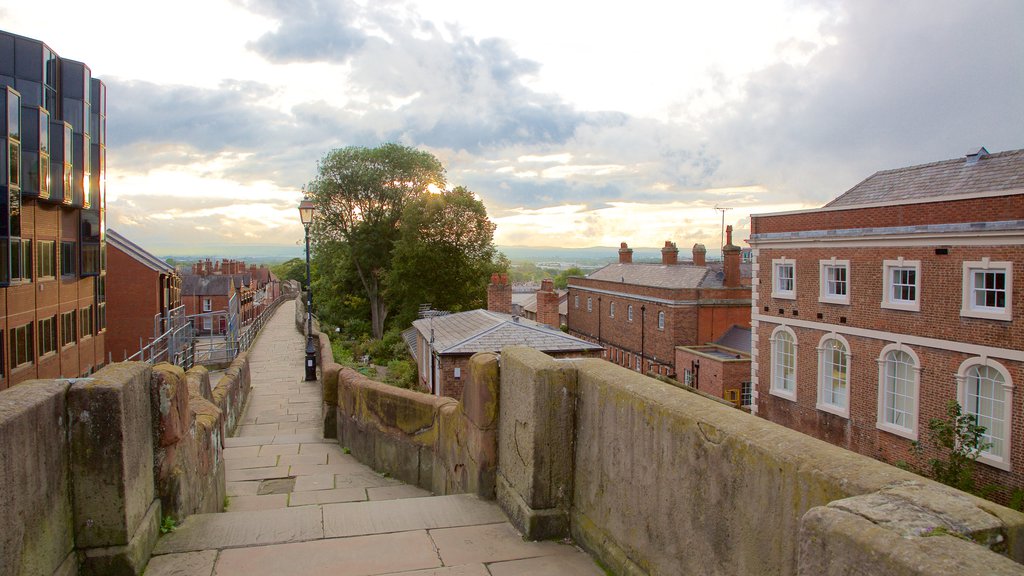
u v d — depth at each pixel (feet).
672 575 10.44
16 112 84.17
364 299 187.93
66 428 11.96
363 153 170.71
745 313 125.29
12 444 9.66
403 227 161.58
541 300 113.09
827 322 72.64
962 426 53.62
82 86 108.88
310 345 70.74
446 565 13.52
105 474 12.34
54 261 100.32
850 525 6.01
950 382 57.98
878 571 5.56
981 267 55.01
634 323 142.10
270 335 131.34
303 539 14.92
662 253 158.10
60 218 103.24
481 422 17.54
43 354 95.14
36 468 10.55
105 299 131.85
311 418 50.52
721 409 9.95
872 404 66.74
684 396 10.95
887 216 64.39
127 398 12.86
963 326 56.85
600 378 13.44
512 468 16.05
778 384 81.56
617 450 12.51
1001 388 54.03
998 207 53.47
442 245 159.63
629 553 11.98
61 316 102.37
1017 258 52.24
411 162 173.17
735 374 104.53
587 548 13.78
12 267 83.56
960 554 5.23
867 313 67.15
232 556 13.98
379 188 171.12
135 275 141.18
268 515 16.39
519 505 15.15
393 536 15.03
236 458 31.96
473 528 15.47
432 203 157.58
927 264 60.13
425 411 24.86
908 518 5.95
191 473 17.15
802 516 7.04
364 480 27.40
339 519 16.12
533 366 14.67
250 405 55.98
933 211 59.41
